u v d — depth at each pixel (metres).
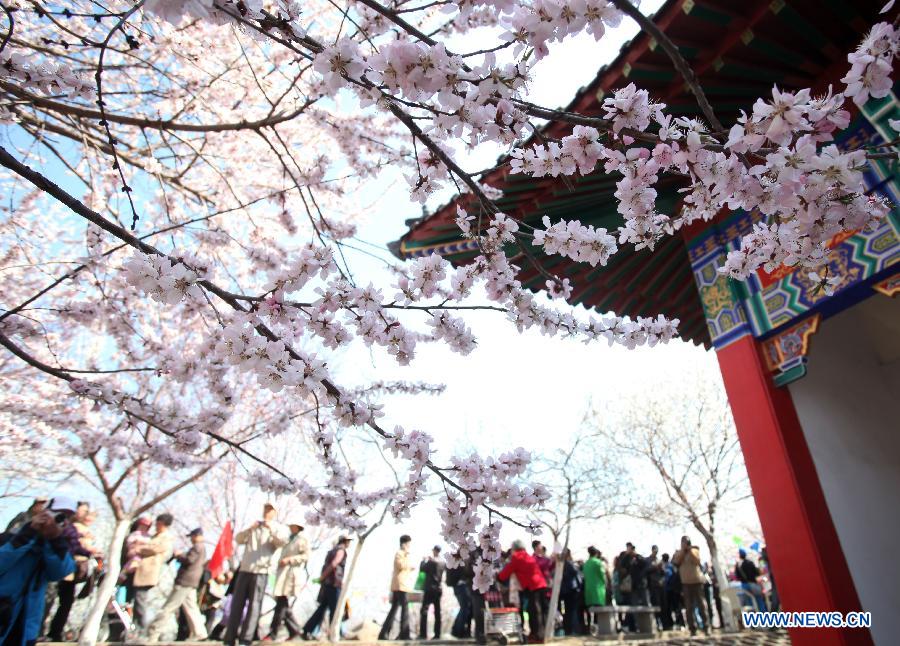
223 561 9.02
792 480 3.52
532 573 7.39
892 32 1.34
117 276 4.10
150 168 4.13
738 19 3.22
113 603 7.03
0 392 6.55
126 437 4.66
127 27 3.35
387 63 1.36
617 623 10.03
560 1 1.26
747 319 4.04
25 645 3.24
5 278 5.51
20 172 1.63
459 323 2.08
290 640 7.41
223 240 4.51
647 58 3.45
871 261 3.32
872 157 1.41
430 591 8.54
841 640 3.10
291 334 2.07
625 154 1.58
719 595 11.93
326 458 2.74
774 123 1.33
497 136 1.50
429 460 2.12
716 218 4.45
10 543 3.30
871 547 3.55
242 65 4.75
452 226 4.61
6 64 2.34
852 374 4.57
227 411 3.04
